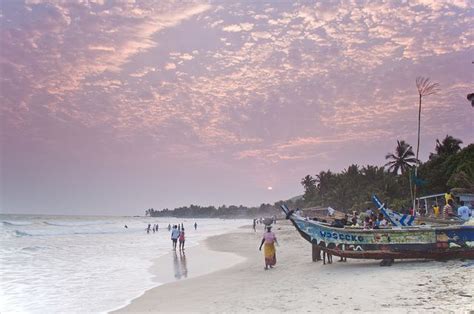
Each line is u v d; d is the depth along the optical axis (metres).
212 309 10.65
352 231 14.83
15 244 39.84
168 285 15.92
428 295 9.54
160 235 60.62
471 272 11.59
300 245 30.62
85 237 54.25
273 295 11.55
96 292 14.79
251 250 30.94
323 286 12.00
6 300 13.49
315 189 131.50
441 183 58.16
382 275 12.53
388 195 69.81
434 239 13.97
